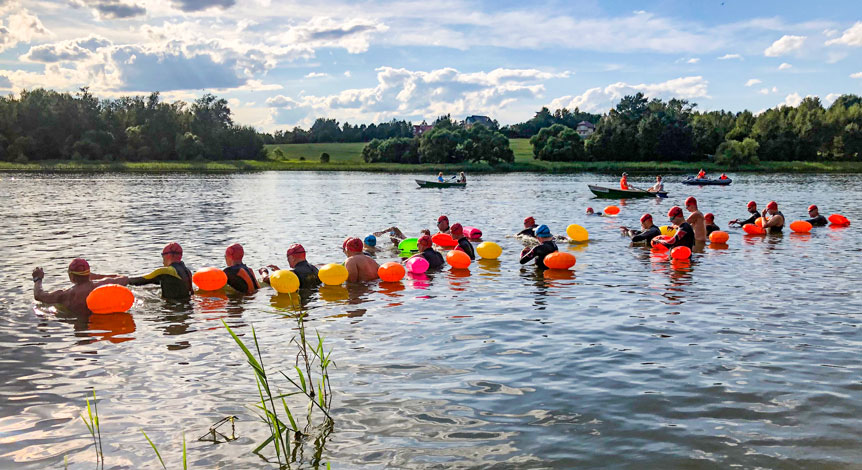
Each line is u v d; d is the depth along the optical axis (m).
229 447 4.68
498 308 9.16
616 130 111.62
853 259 13.55
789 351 6.90
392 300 9.76
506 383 5.98
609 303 9.43
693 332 7.72
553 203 32.28
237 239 17.17
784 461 4.36
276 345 7.31
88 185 49.62
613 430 4.89
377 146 121.62
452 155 111.12
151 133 117.25
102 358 6.86
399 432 4.90
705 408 5.31
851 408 5.28
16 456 4.57
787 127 110.25
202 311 9.04
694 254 14.47
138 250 15.17
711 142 111.00
